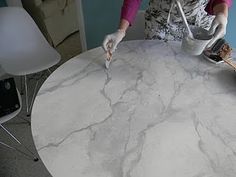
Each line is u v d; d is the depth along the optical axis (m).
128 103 1.00
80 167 0.80
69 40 2.71
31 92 2.08
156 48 1.28
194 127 0.92
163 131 0.90
